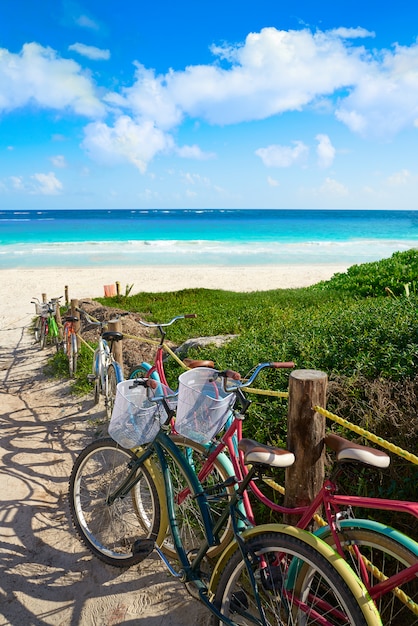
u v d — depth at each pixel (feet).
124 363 26.63
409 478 10.19
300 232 201.26
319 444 8.45
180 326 33.68
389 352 14.40
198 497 9.10
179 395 9.07
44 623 9.62
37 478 15.10
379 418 11.52
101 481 13.15
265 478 9.89
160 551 10.08
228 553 8.20
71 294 67.05
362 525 6.98
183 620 9.51
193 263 105.70
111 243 145.59
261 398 14.49
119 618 9.65
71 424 19.33
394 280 39.37
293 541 7.07
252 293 53.93
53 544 11.91
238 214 420.36
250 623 8.70
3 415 20.89
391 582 6.66
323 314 23.38
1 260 106.32
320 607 7.96
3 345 36.78
